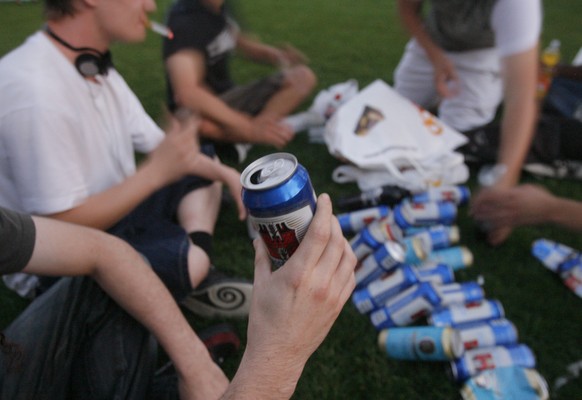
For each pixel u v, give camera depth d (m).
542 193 1.53
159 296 1.27
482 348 1.69
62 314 1.21
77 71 1.53
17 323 1.25
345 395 1.66
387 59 4.64
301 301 0.77
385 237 2.04
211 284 1.87
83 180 1.51
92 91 1.58
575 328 1.91
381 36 5.30
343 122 2.86
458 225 2.44
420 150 2.73
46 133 1.37
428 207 2.30
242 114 2.85
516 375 1.55
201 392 1.26
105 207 1.51
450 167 2.68
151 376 1.33
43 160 1.38
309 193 0.81
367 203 2.54
